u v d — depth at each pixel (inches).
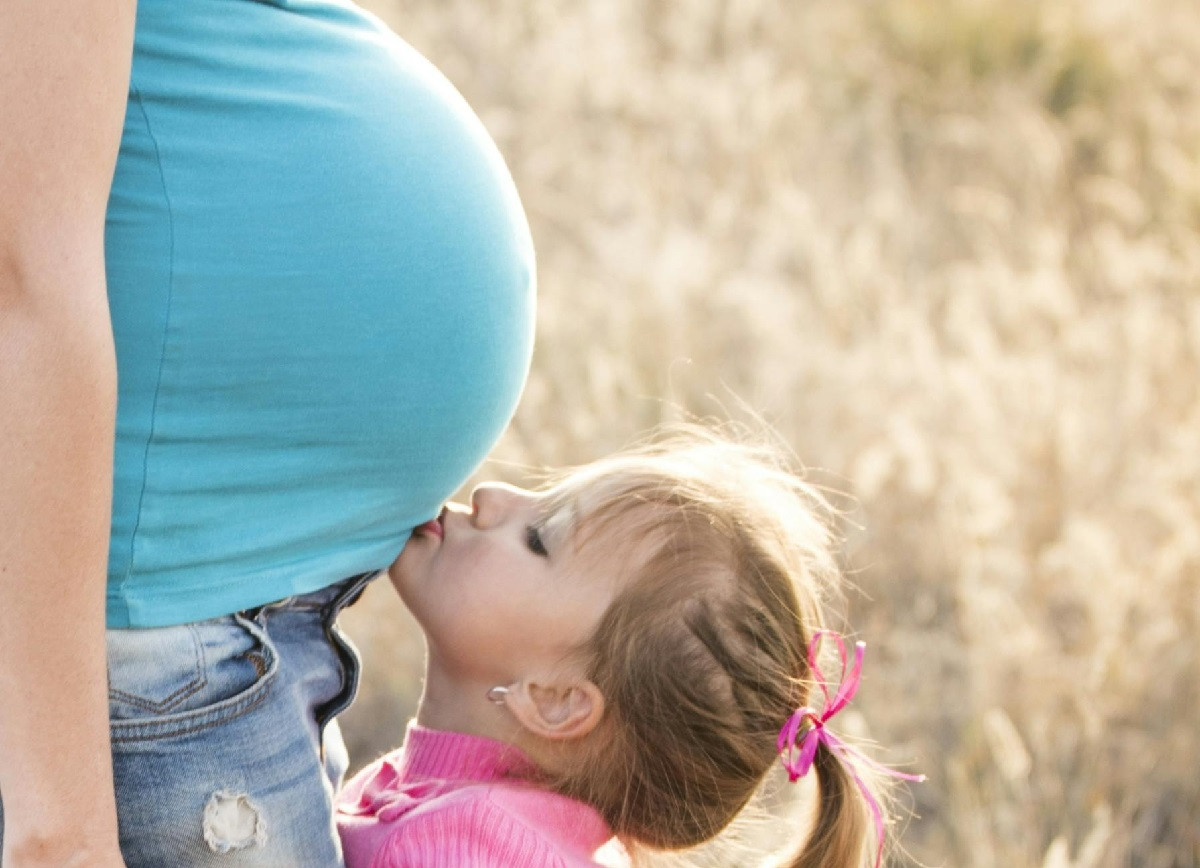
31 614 50.6
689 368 190.4
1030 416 183.8
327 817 64.5
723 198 231.3
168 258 55.7
